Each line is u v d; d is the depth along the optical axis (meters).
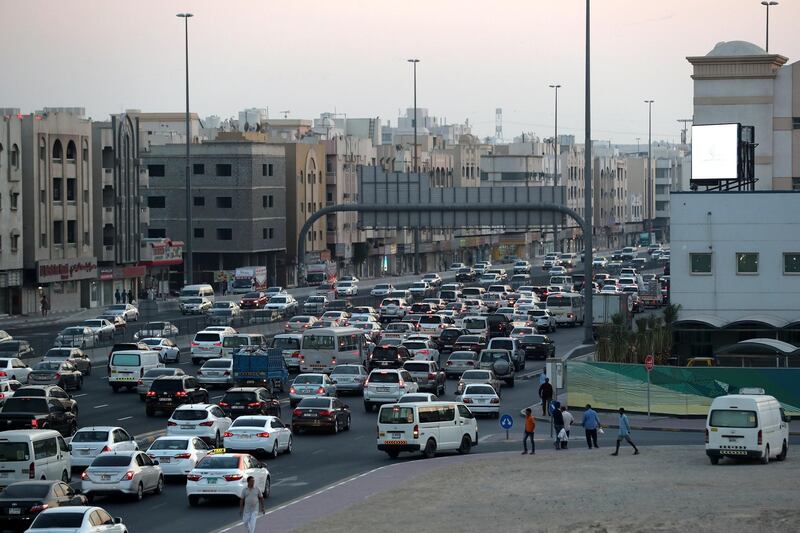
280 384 114.38
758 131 155.62
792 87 154.50
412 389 105.62
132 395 111.38
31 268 191.12
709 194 119.94
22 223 190.00
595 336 156.50
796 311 118.69
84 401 106.75
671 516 54.94
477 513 57.84
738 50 156.62
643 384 98.81
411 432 79.06
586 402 101.50
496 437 90.44
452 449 81.31
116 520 51.12
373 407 104.69
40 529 48.91
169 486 71.31
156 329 148.12
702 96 156.88
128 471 64.94
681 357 118.00
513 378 121.56
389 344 132.25
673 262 120.62
